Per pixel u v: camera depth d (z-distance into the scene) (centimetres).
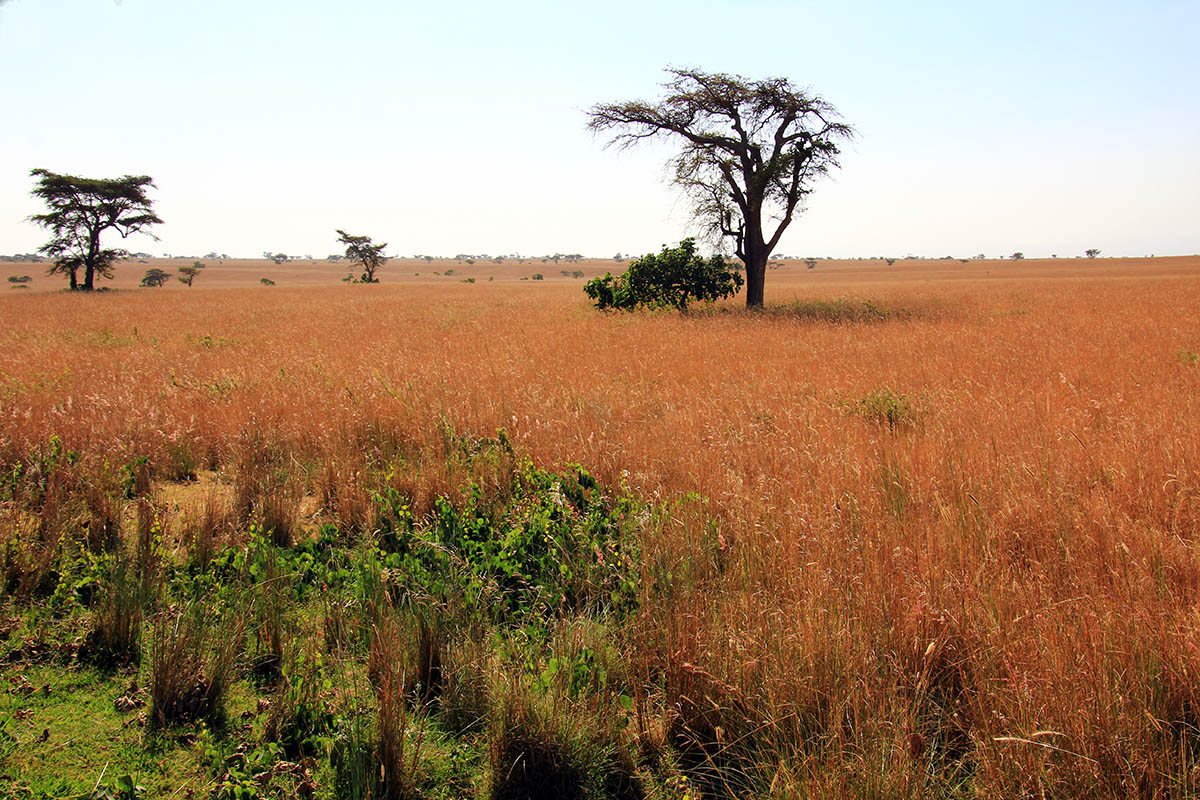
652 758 327
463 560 487
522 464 630
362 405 854
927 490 550
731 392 977
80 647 394
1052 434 680
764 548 458
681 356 1359
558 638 391
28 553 458
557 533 501
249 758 315
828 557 429
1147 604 360
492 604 442
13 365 1242
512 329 1980
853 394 938
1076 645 324
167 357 1389
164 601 441
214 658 371
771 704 316
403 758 308
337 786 303
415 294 4988
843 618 360
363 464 678
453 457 662
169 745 326
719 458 644
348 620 420
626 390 998
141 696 358
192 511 578
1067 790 267
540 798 302
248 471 653
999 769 278
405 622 402
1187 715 303
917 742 304
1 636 405
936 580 390
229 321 2525
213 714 349
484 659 367
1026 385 977
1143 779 270
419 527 533
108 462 646
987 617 356
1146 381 956
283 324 2342
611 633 406
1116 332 1572
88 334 1952
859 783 270
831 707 307
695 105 2719
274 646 394
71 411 798
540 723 313
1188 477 547
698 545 463
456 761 321
